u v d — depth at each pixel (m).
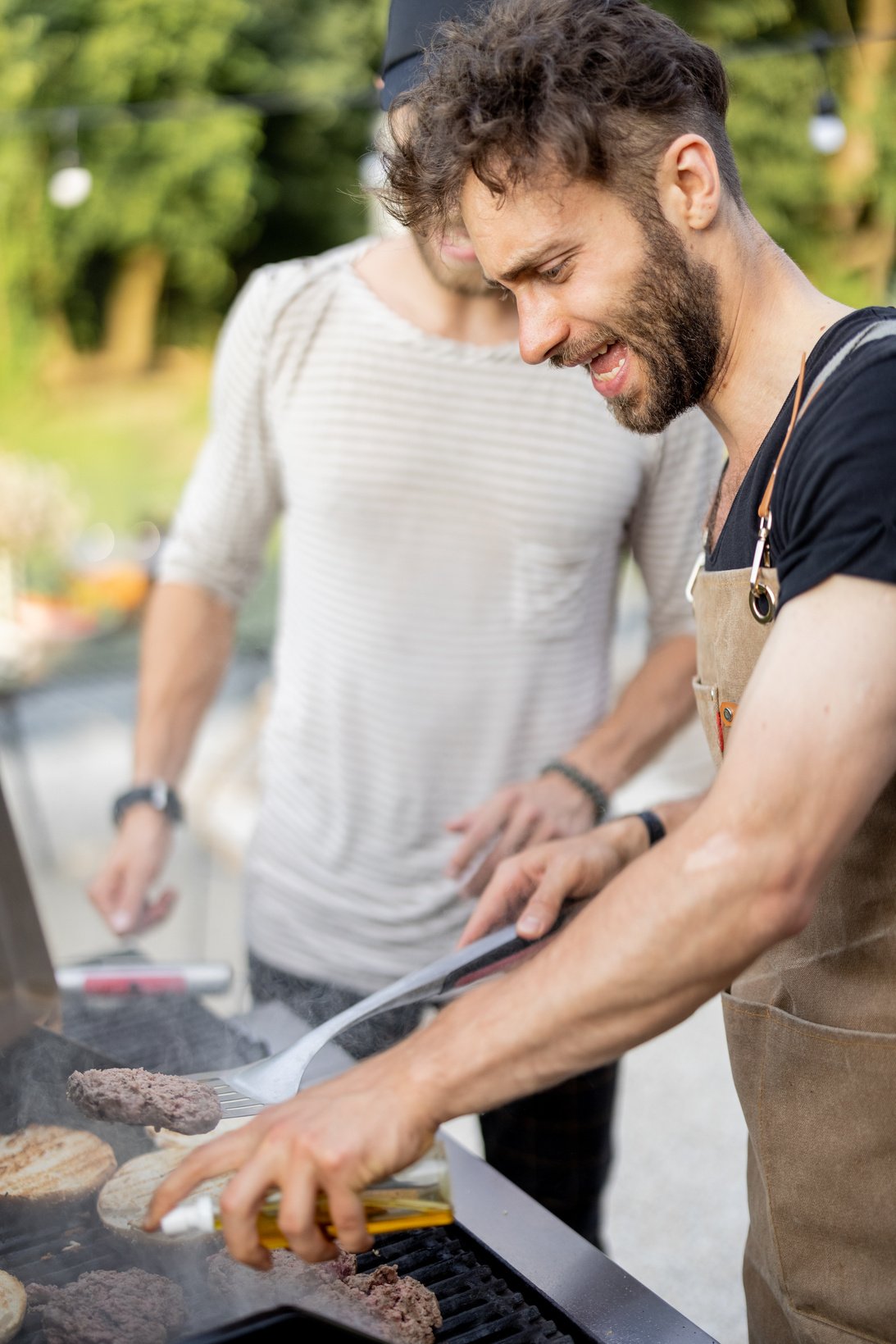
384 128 1.17
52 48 11.66
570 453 1.55
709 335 0.90
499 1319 0.92
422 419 1.55
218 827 3.50
